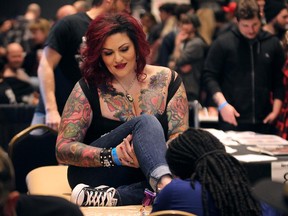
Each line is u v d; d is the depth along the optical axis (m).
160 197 2.80
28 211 2.33
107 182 3.62
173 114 3.73
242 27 5.45
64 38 4.86
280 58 5.56
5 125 6.43
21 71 7.92
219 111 5.43
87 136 3.74
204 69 5.66
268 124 5.60
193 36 7.75
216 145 2.87
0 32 10.99
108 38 3.58
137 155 3.35
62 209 2.36
